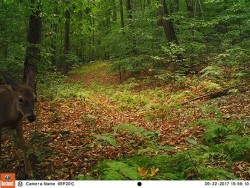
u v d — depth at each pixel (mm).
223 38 20594
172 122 9695
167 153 6551
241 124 7922
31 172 5945
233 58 16422
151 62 22078
